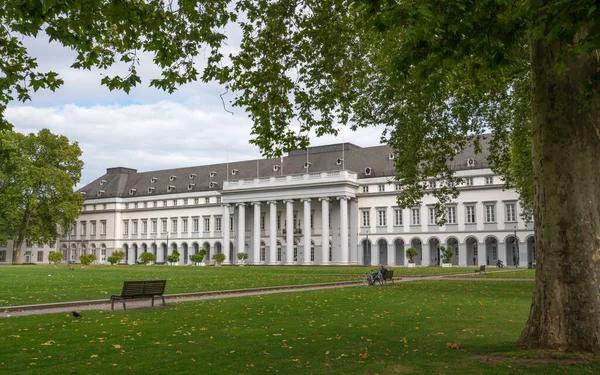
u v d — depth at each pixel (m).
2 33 13.09
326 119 19.98
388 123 28.05
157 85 16.28
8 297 23.58
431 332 13.52
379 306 19.94
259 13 17.91
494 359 9.88
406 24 9.70
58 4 10.88
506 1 8.75
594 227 10.03
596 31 7.87
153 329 14.01
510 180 37.91
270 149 19.64
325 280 38.34
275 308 19.23
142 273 51.91
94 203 121.69
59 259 86.50
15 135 83.50
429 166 29.53
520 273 51.03
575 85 10.19
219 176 109.81
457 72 20.72
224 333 13.34
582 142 10.12
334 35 18.30
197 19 16.30
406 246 86.56
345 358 10.27
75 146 90.88
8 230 86.12
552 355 9.68
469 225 81.75
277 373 9.08
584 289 9.91
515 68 21.98
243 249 97.19
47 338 12.58
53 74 13.70
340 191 87.62
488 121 29.61
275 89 18.55
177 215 111.06
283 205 99.25
